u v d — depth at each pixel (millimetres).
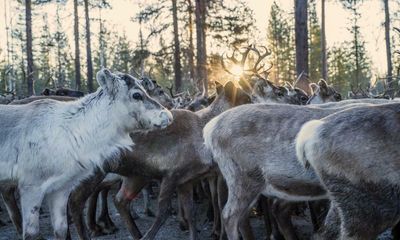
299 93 4258
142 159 2797
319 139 1854
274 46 21016
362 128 1805
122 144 2549
